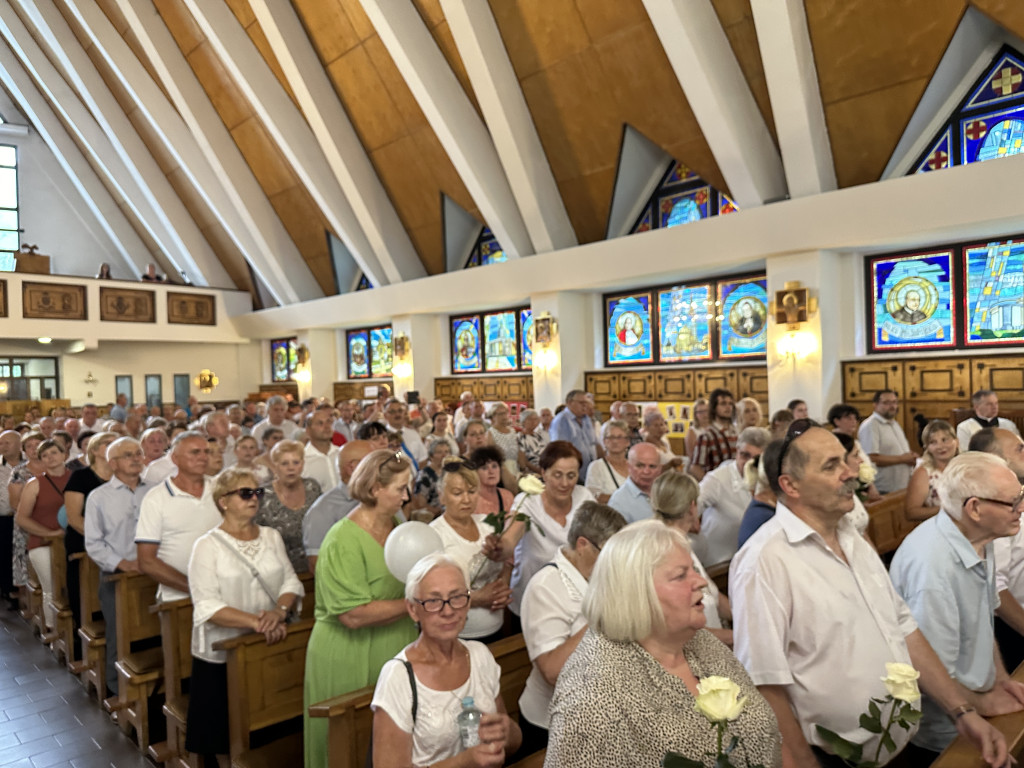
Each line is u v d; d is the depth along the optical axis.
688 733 1.47
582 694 1.48
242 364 22.73
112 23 16.11
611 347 13.73
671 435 12.43
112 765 3.76
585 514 2.42
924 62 8.43
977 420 6.44
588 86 11.12
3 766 3.76
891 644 2.02
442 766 1.90
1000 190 7.92
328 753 2.52
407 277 16.09
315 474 5.56
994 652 2.26
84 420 10.05
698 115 9.69
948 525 2.28
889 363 9.91
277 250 18.23
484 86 11.52
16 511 5.65
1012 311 9.02
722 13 9.30
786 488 2.10
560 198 12.84
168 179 19.75
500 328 15.78
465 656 2.20
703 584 1.56
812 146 9.31
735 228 10.29
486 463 3.71
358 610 2.66
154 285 20.12
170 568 3.71
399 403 7.05
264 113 14.52
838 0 8.43
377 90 13.47
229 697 3.15
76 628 5.06
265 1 12.91
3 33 19.52
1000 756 1.83
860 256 10.32
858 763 1.55
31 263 18.34
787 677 1.97
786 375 10.30
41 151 22.09
